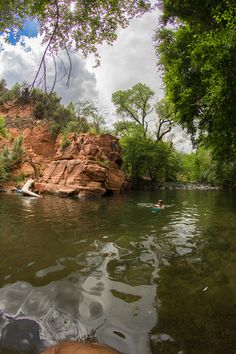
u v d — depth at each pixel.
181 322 3.19
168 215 11.59
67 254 5.66
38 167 27.31
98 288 4.05
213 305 3.62
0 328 2.99
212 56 8.81
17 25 4.88
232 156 15.19
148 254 5.83
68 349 2.39
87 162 23.06
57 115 19.56
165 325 3.11
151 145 36.97
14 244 6.33
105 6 5.29
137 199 19.83
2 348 2.68
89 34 5.51
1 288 3.95
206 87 10.70
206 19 10.40
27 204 14.53
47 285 4.10
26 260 5.22
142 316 3.30
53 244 6.40
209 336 2.91
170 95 13.95
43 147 29.62
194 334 2.95
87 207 14.10
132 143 36.44
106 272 4.72
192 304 3.64
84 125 32.28
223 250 6.19
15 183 24.55
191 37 12.37
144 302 3.65
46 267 4.86
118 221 9.86
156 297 3.81
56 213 11.58
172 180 47.88
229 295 3.91
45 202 15.94
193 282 4.37
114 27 5.57
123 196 22.67
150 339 2.85
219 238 7.32
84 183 22.17
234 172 25.14
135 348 2.70
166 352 2.64
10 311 3.33
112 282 4.29
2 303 3.51
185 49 12.92
